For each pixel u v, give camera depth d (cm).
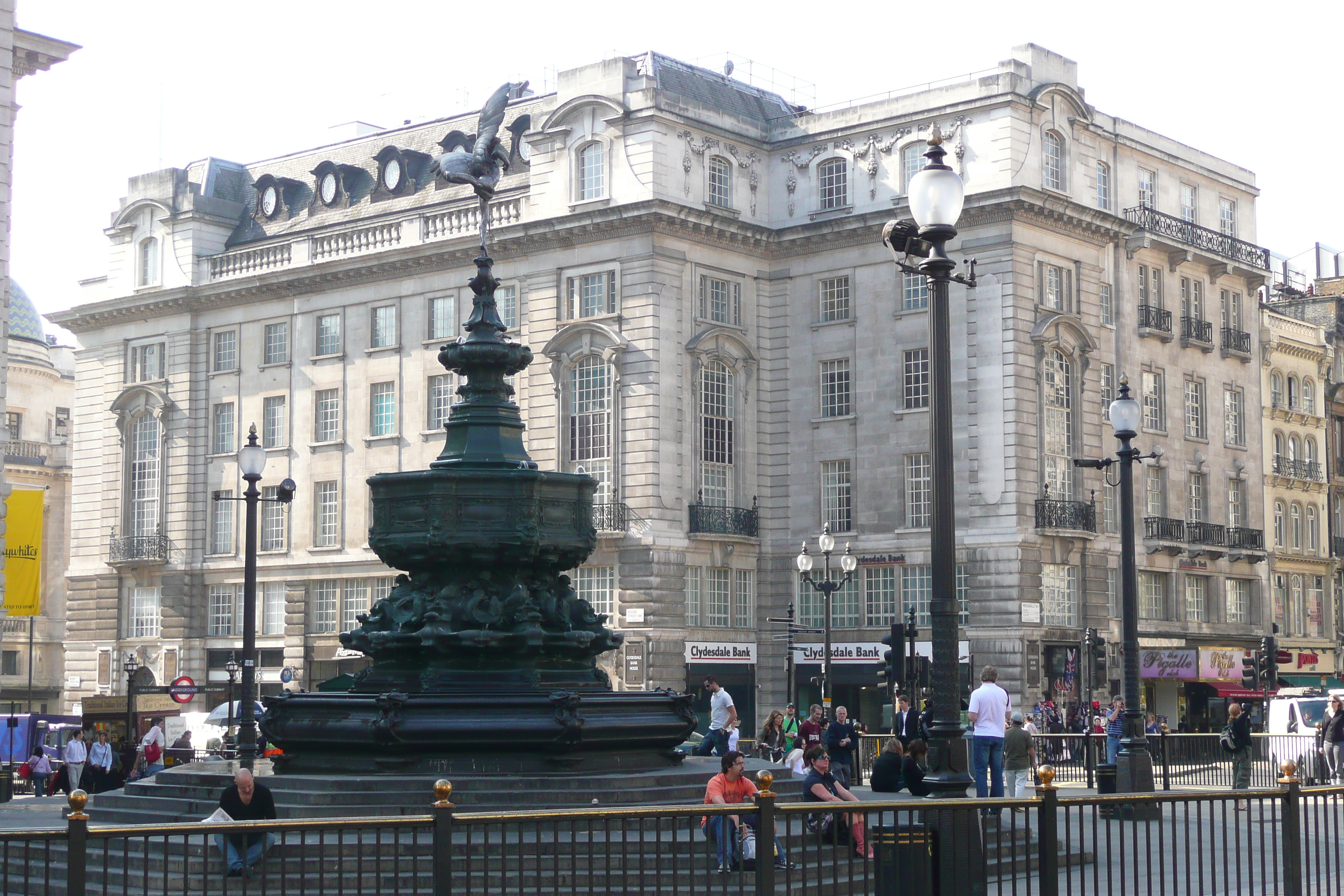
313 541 7088
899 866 1359
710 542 6266
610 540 6141
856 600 6319
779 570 6506
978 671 5947
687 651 6175
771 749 3766
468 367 2309
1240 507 7238
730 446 6450
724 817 1308
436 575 2256
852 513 6347
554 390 6353
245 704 3322
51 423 10131
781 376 6556
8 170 3788
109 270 7825
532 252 6469
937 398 1609
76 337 7981
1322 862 1788
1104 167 6594
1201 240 6950
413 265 6812
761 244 6525
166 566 7500
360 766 2139
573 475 2286
